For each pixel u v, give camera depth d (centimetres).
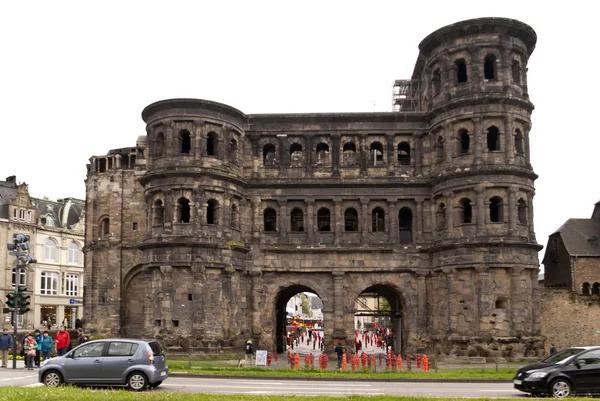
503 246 6162
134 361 3322
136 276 7762
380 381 4278
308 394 3192
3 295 10344
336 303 6731
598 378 3170
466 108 6384
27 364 4769
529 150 6506
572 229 8512
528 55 6794
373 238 6856
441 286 6544
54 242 11588
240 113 6838
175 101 6506
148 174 6531
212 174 6469
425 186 6825
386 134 6969
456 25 6456
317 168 6962
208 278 6384
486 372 4841
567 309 6838
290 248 6812
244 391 3369
